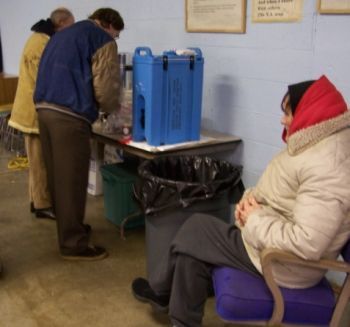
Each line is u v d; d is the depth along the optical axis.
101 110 2.58
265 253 1.43
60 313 2.15
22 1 5.15
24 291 2.32
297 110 1.53
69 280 2.43
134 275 2.49
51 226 3.08
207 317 2.13
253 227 1.51
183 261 1.68
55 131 2.39
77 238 2.59
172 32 3.15
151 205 2.13
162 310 2.07
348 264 1.45
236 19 2.64
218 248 1.65
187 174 2.50
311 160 1.41
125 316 2.14
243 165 2.80
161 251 2.18
